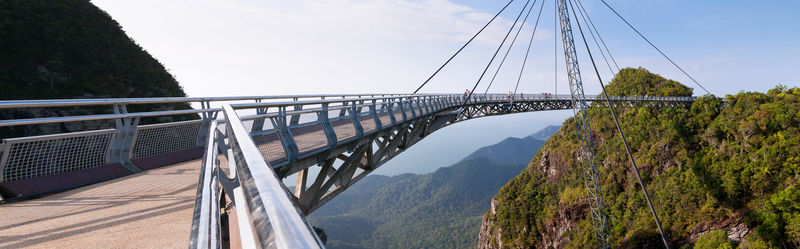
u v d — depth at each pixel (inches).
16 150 195.2
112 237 120.6
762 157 2060.8
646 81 3882.9
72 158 226.2
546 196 3292.3
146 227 131.6
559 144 3531.0
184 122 338.0
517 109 2357.3
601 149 3115.2
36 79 1753.2
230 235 97.3
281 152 315.9
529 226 3292.3
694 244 2128.4
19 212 159.6
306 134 499.5
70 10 2116.1
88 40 2065.7
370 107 565.3
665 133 2721.5
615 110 3243.1
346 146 483.5
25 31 1851.6
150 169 280.5
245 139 68.9
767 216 1871.3
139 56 2311.8
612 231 2571.4
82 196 190.1
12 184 190.9
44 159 208.5
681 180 2399.1
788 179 1904.5
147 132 291.3
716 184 2207.2
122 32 2364.7
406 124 800.9
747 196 2063.2
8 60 1724.9
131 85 2090.3
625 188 2768.2
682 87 3531.0
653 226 2326.5
